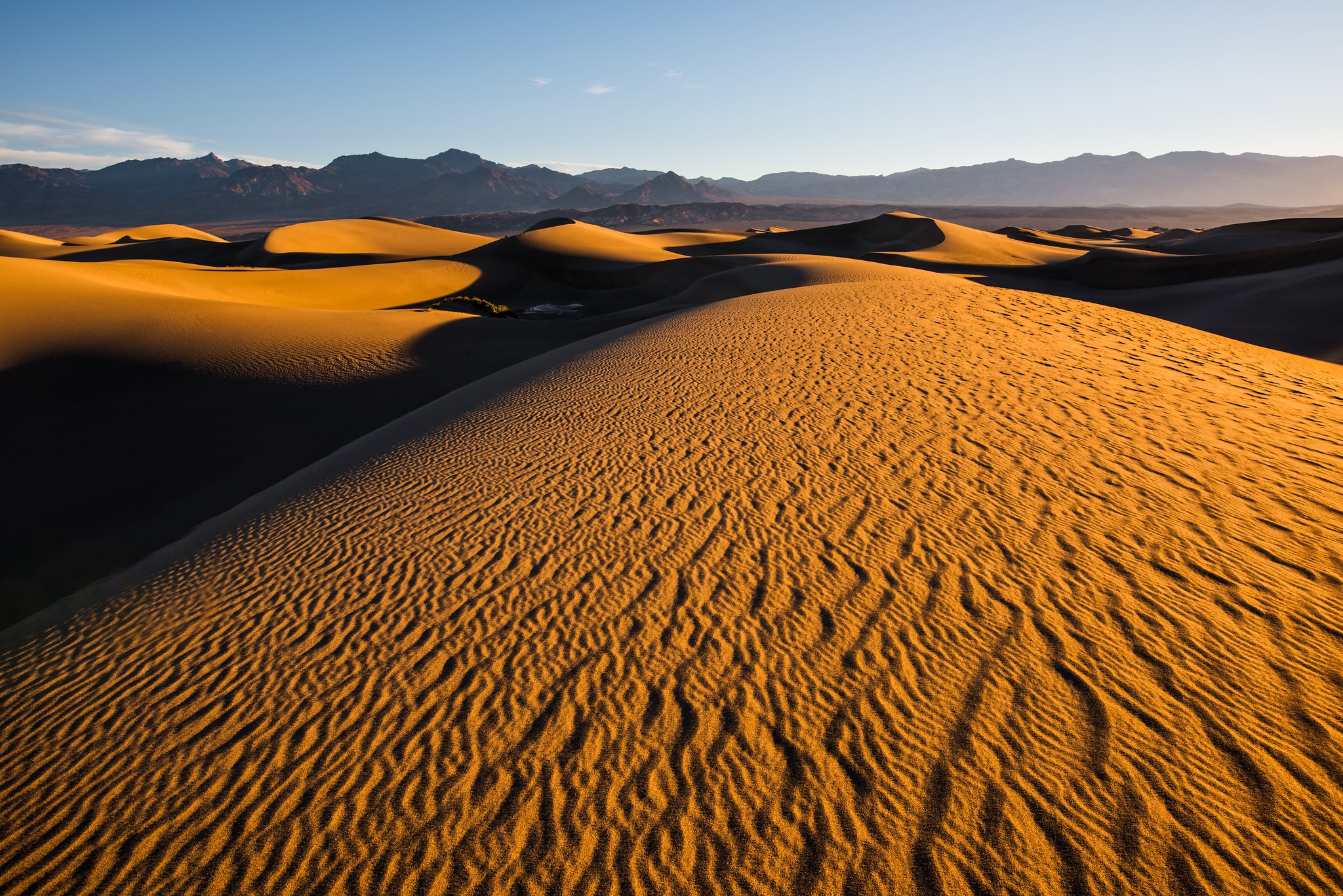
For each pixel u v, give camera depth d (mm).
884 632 5000
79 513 13633
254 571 6680
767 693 4484
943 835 3469
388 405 18547
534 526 7008
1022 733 4055
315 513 7980
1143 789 3645
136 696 4945
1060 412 9461
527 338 26859
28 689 5199
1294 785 3617
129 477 14852
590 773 3957
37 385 17797
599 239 85562
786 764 3945
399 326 26406
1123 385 10758
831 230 112625
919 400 10070
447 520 7324
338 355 21859
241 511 8992
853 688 4480
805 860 3393
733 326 15961
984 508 6734
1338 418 9469
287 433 16781
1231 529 6195
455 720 4422
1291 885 3123
